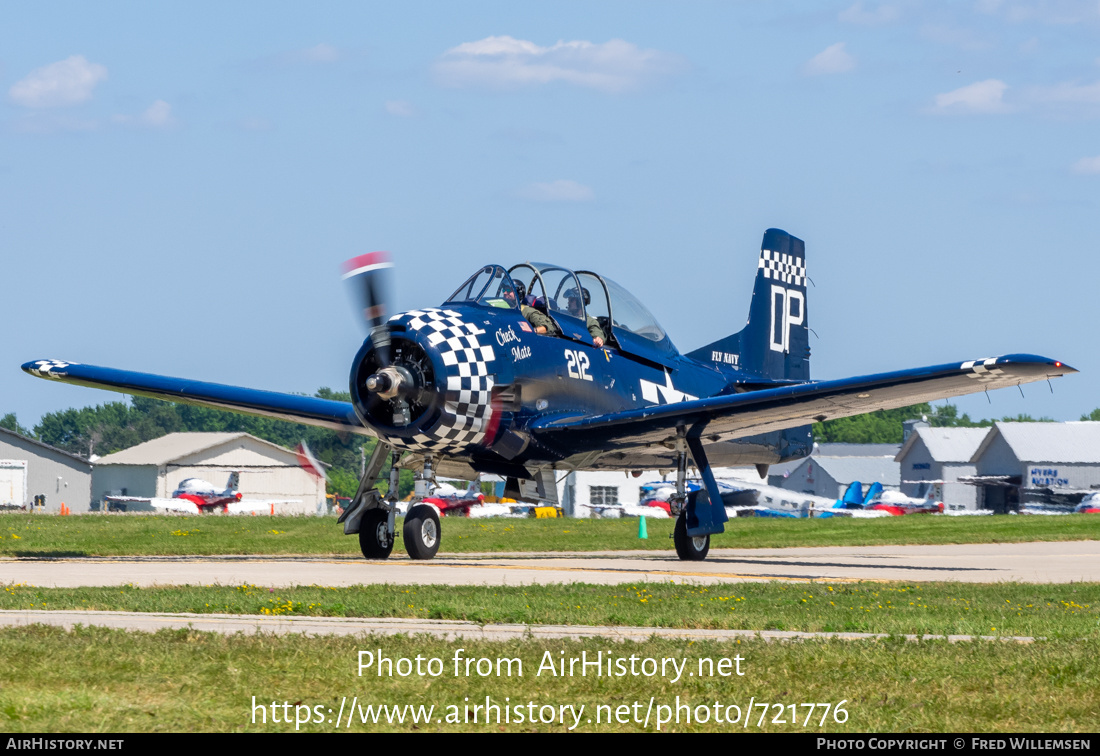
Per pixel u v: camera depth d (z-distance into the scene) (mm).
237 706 20766
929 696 22406
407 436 51656
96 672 22625
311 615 32344
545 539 79375
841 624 32031
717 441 63031
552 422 55625
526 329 54938
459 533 81688
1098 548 81812
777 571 54938
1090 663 25125
